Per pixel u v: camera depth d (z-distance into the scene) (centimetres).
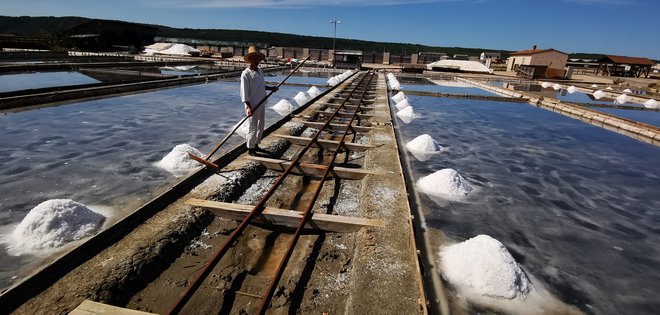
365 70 3172
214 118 801
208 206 347
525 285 271
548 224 395
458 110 1124
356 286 253
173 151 487
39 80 1428
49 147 550
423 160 591
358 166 541
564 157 667
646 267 323
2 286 236
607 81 2884
